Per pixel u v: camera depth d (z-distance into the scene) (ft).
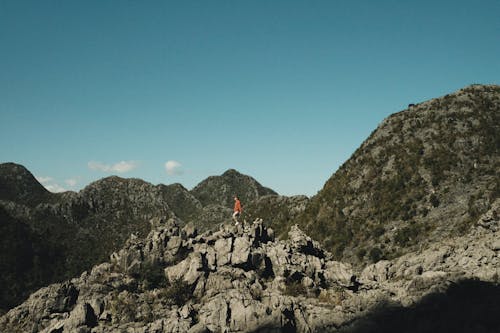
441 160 380.99
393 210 362.94
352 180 437.58
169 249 172.04
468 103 439.22
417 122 451.53
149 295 151.02
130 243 175.11
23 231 533.96
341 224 390.01
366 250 337.52
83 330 134.00
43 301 150.30
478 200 304.50
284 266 161.17
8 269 449.48
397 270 197.88
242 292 143.23
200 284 152.76
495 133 381.81
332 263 170.60
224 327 132.36
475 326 125.49
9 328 146.72
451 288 143.84
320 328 135.33
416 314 134.51
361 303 140.87
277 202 607.78
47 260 513.04
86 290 154.40
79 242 601.21
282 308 136.05
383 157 433.89
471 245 190.60
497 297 138.51
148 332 131.23
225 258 161.58
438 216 323.37
